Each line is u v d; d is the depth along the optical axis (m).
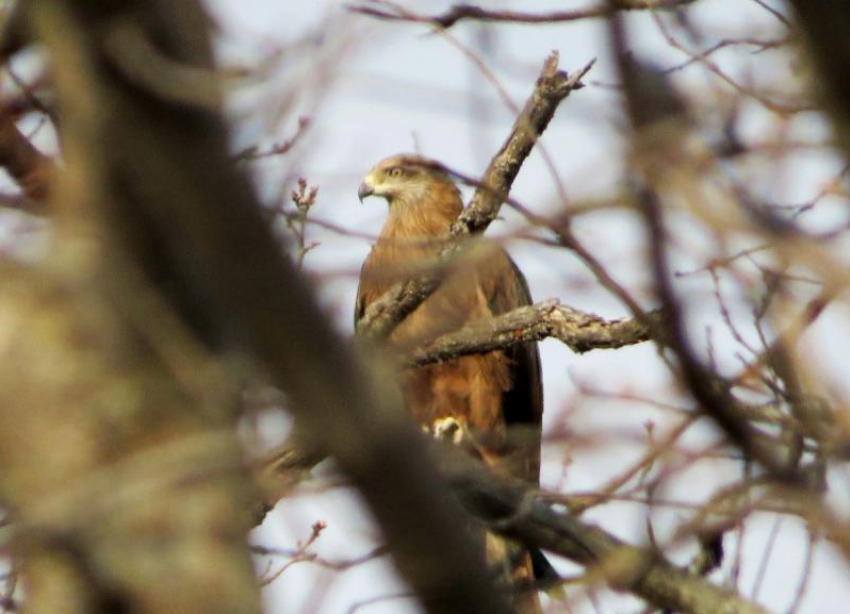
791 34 5.62
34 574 5.66
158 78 4.45
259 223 4.47
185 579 5.61
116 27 4.54
